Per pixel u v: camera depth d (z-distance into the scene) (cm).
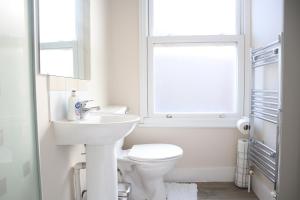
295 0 145
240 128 201
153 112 225
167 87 227
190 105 226
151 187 175
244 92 217
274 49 155
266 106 175
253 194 196
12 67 80
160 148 183
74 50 136
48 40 105
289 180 152
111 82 222
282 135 150
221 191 202
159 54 225
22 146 85
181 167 225
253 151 195
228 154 223
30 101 91
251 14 211
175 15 224
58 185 114
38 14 96
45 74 101
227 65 222
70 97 116
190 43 220
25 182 87
